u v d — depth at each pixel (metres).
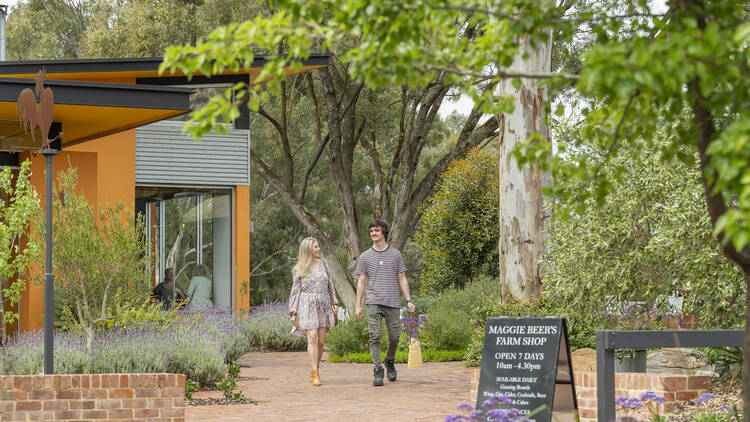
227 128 4.14
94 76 15.88
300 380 11.56
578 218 9.22
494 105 4.39
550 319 6.56
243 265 18.97
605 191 4.50
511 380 6.57
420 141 22.84
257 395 9.85
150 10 23.14
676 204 8.48
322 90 24.38
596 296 9.35
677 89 3.79
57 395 7.36
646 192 8.66
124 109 12.05
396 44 3.85
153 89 11.91
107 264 9.73
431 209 24.19
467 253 23.33
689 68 3.10
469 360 12.88
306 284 10.98
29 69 14.02
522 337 6.63
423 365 14.02
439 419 7.86
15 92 11.33
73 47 35.44
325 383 11.17
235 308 18.75
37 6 34.94
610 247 9.05
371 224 11.05
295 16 3.84
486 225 23.47
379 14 3.73
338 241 42.31
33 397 7.32
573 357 9.36
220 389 9.92
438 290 23.86
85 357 9.26
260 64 15.62
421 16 3.79
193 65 3.99
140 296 10.41
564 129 8.21
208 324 13.17
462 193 23.66
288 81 23.84
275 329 17.28
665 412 7.48
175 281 18.44
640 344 6.21
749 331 3.91
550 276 9.71
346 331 15.83
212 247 18.95
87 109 12.02
